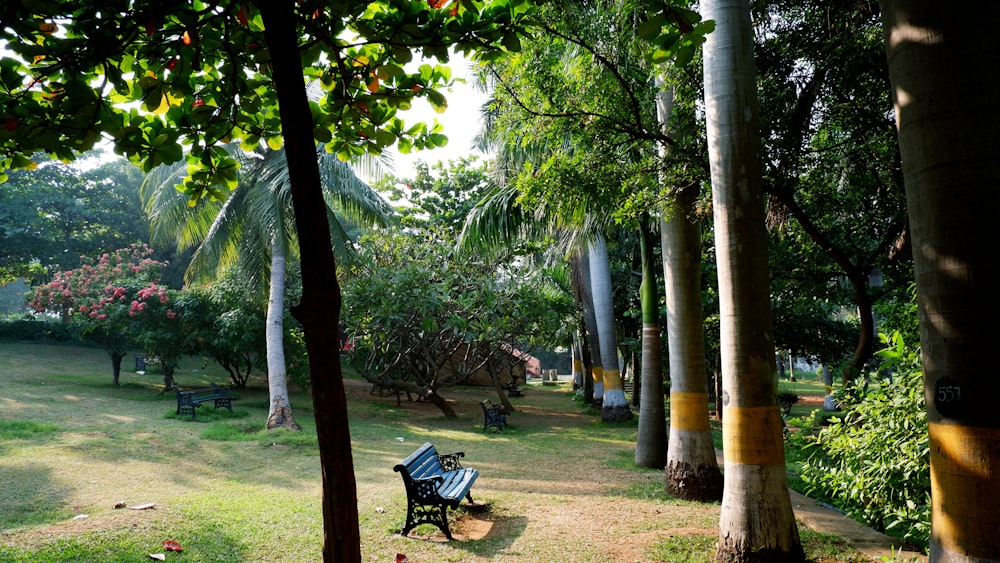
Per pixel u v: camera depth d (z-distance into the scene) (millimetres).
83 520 5770
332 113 3309
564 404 23094
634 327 20172
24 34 2582
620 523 6402
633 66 7090
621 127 7145
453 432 14547
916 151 2518
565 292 20828
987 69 2357
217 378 23328
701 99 7012
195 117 2996
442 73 3191
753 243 5242
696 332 7941
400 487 8078
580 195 7598
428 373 19734
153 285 17984
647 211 8008
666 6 2490
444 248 17125
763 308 5230
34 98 2850
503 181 12523
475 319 16375
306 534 5785
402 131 3477
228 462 9742
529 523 6426
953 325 2379
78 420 12578
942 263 2414
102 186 29016
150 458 9539
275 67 2285
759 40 6938
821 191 8375
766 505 5043
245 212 14922
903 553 5156
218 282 18156
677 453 7816
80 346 26969
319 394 2244
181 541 5324
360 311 15828
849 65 6582
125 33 2678
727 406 5293
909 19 2537
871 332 8992
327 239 2299
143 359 23625
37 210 25297
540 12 6609
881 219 9102
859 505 5270
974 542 2293
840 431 5199
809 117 7012
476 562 5156
